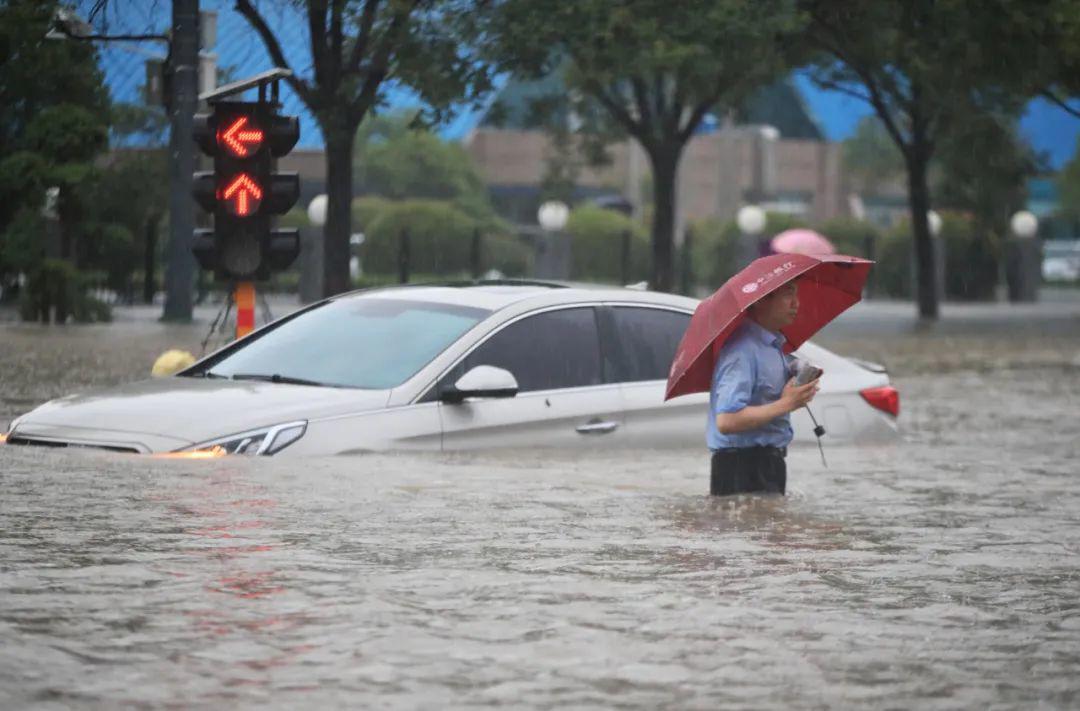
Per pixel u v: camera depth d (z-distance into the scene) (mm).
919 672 9695
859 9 56469
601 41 50594
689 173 174625
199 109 44719
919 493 18500
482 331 20828
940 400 36344
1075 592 12320
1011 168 86688
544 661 9789
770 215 119500
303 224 101312
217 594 11516
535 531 14695
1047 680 9555
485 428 20219
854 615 11305
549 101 85938
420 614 11039
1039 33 50625
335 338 21406
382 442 19453
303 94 51594
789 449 22547
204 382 20938
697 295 114750
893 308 102188
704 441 22000
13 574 12062
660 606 11469
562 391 21031
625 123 79500
